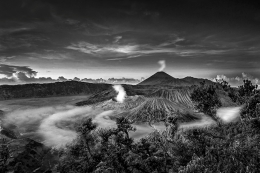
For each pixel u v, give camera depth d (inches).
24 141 1470.2
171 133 1301.7
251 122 1003.9
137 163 949.8
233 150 699.4
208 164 636.7
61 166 1330.0
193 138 1029.8
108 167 1004.6
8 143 1357.0
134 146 1172.5
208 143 943.7
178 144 1023.6
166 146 1103.6
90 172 1171.3
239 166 586.9
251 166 572.1
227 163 613.3
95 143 1481.3
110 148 1218.6
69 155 1441.9
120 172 971.3
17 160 1149.7
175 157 961.5
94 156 1285.7
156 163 918.4
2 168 1035.9
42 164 1322.6
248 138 872.9
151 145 1145.4
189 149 958.4
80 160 1311.5
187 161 888.3
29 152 1332.4
